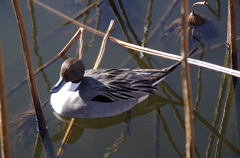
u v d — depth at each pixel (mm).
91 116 10844
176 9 15273
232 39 11797
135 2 15695
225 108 11492
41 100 11438
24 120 10672
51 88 11078
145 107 11820
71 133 10461
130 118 11383
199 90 12062
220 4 15453
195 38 13891
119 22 14656
